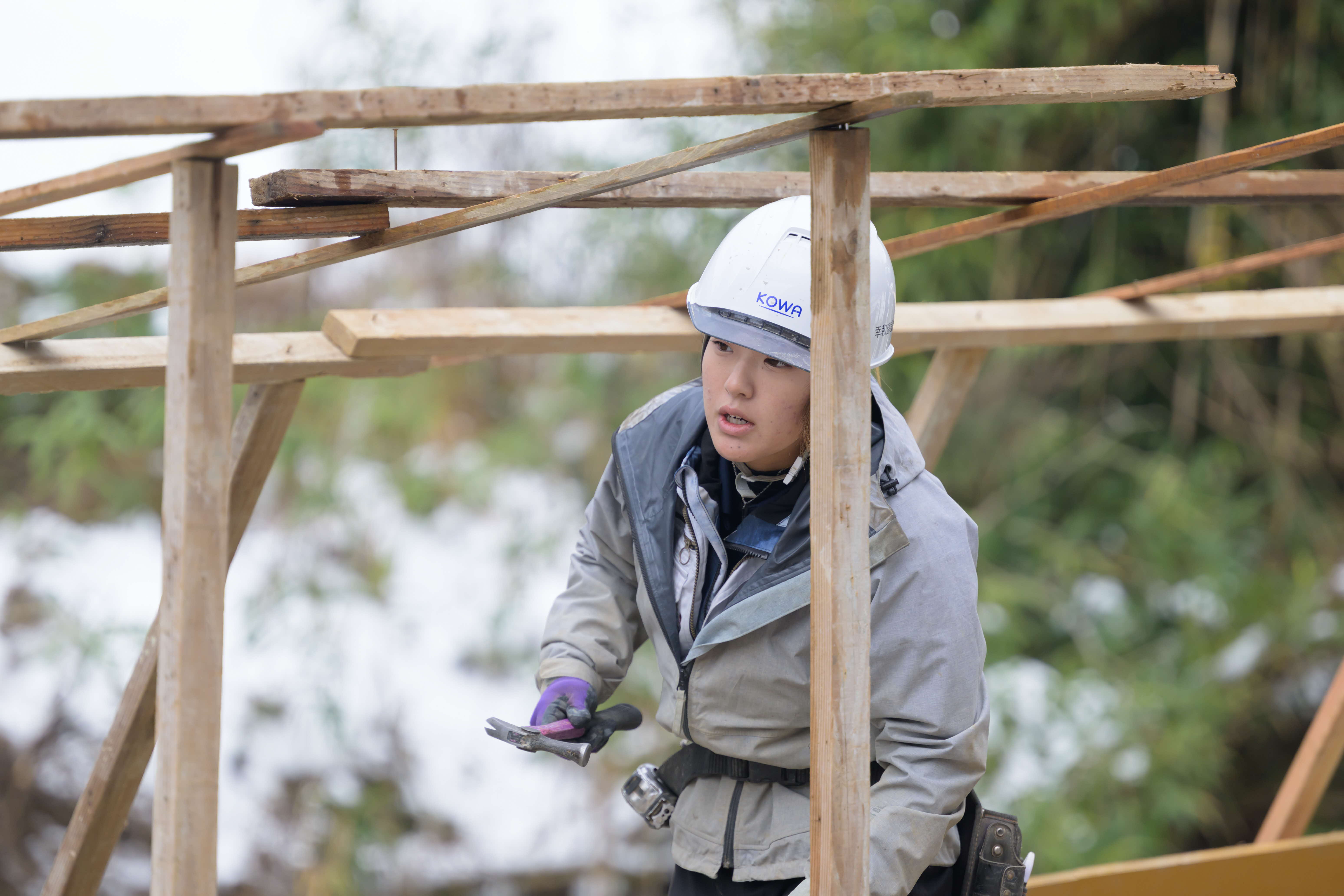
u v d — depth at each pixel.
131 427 14.78
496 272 15.58
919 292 14.15
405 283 15.77
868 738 2.64
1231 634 13.73
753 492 3.53
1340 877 5.94
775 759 3.50
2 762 12.88
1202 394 15.13
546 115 2.21
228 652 14.01
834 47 14.48
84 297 15.58
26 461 16.00
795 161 14.16
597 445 15.26
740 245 3.25
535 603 14.72
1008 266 14.41
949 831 3.41
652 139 14.35
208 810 2.24
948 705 3.18
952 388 5.72
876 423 3.37
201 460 2.22
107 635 13.62
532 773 13.70
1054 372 15.40
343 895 12.62
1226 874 5.71
